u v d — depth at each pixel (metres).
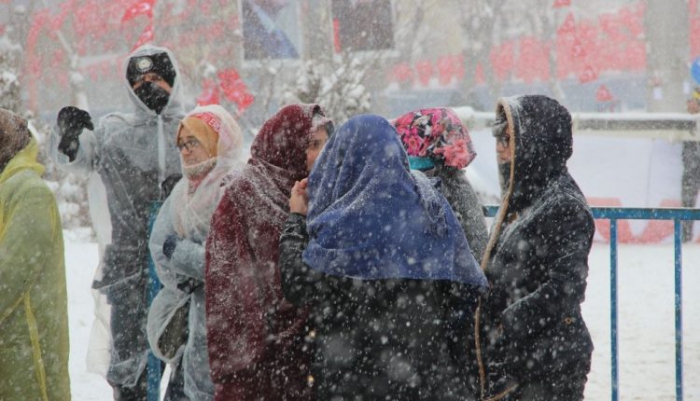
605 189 14.30
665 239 14.06
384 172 3.92
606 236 14.27
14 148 5.11
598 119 14.70
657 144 14.21
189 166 5.00
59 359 5.01
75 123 5.70
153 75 5.79
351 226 3.87
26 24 22.20
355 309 3.91
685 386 7.19
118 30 21.11
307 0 18.44
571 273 4.26
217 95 17.22
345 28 18.31
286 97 16.11
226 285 4.34
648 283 10.98
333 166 4.02
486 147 14.32
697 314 9.44
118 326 5.57
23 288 4.81
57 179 17.19
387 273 3.85
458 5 29.33
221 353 4.30
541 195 4.45
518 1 29.53
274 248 4.36
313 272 3.91
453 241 4.03
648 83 25.80
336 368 3.93
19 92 18.25
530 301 4.26
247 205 4.41
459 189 4.98
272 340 4.33
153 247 4.97
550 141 4.44
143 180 5.73
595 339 8.61
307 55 18.41
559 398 4.32
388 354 3.89
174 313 4.96
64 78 23.27
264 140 4.56
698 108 15.15
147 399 5.39
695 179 13.96
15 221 4.87
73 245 13.98
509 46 29.78
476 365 4.45
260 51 18.34
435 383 3.94
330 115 15.88
